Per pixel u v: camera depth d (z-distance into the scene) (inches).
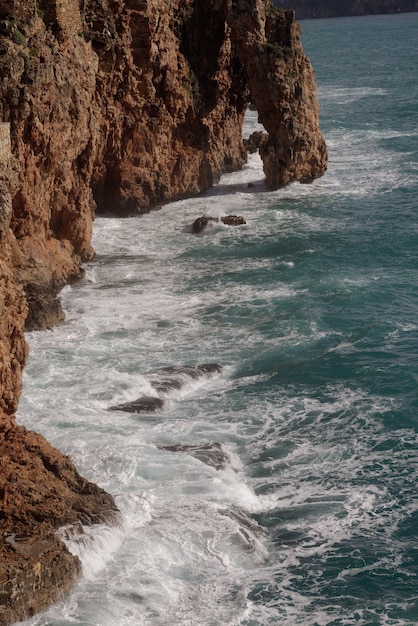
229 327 2620.6
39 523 1595.7
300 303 2770.7
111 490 1833.2
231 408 2197.3
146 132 3693.4
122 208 3654.0
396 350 2461.9
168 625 1534.2
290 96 3964.1
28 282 2645.2
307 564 1696.6
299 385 2301.9
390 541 1750.7
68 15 2807.6
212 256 3221.0
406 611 1588.3
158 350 2481.5
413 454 2007.9
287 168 4020.7
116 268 3083.2
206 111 4028.1
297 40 3991.1
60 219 2933.1
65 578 1547.7
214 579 1642.5
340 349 2479.1
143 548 1672.0
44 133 2603.3
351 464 1984.5
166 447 2001.7
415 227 3467.0
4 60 2471.7
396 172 4296.3
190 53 3932.1
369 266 3080.7
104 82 3378.4
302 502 1868.8
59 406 2146.9
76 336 2536.9
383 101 6604.3
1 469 1638.8
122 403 2177.7
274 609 1592.0
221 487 1865.2
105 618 1523.1
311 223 3553.2
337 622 1567.4
